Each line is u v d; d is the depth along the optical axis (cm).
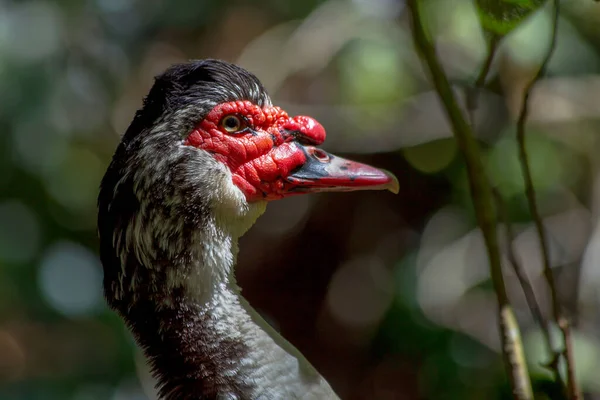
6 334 1360
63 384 1118
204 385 509
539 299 1109
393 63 1112
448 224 1221
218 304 522
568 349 529
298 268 1443
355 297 1405
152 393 1127
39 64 1109
